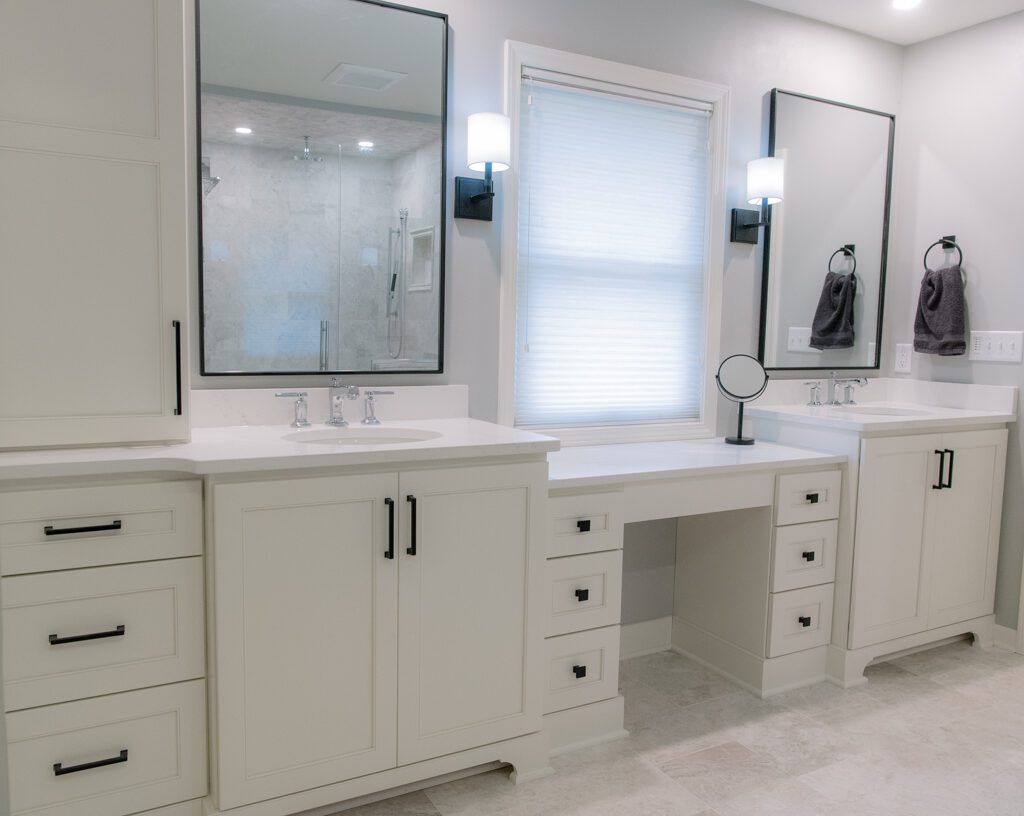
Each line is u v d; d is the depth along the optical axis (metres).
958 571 2.86
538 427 2.61
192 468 1.56
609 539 2.16
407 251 2.29
